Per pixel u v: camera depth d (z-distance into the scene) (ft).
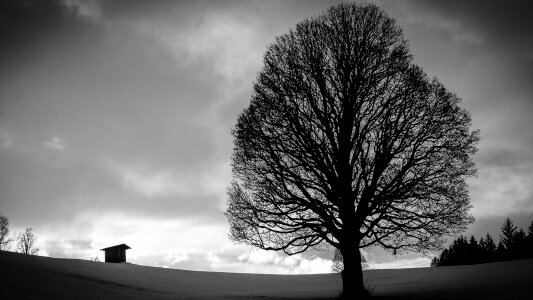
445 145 78.18
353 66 82.94
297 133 81.61
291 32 89.30
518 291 84.99
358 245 78.89
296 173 82.74
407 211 77.30
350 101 81.76
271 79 87.15
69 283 111.65
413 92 80.23
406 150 79.51
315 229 79.61
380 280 181.06
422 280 155.22
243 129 85.71
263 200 82.48
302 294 121.60
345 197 79.05
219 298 101.45
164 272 195.11
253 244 83.66
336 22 87.15
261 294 129.18
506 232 455.22
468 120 78.89
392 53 84.23
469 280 127.13
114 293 107.76
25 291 88.12
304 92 84.12
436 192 76.84
